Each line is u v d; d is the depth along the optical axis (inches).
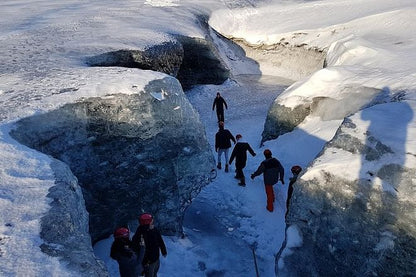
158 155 308.7
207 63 798.5
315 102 449.7
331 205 232.4
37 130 260.8
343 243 225.6
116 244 216.8
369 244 214.8
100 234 293.4
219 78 813.9
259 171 350.0
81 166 279.0
